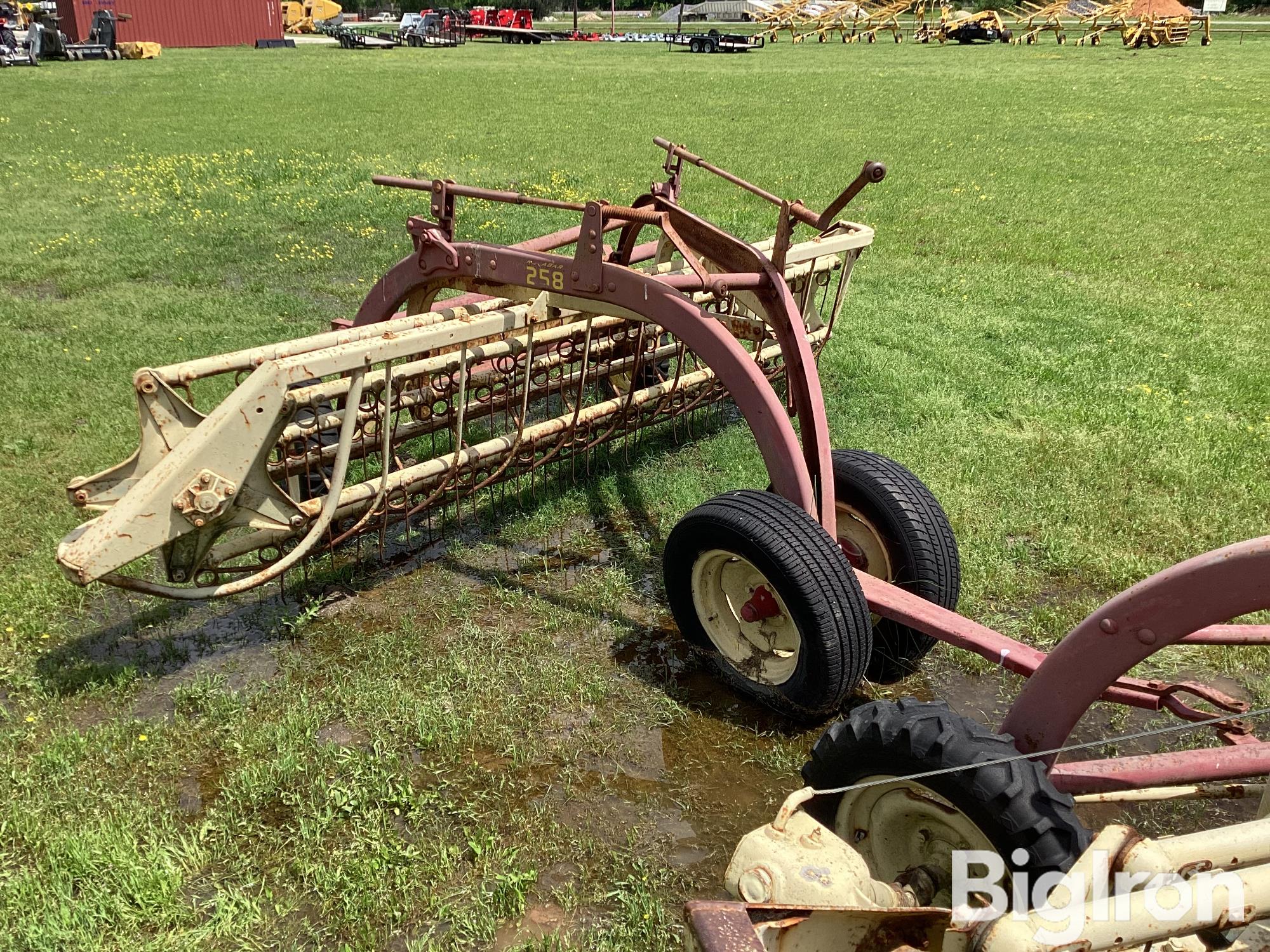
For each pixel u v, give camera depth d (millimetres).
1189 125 20766
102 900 2758
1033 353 7328
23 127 19188
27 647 3928
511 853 2979
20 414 5926
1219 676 3969
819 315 6031
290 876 2908
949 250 10695
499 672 3850
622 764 3414
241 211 11945
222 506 3383
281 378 3352
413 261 4504
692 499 5246
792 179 15016
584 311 3961
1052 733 2547
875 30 56312
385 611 4277
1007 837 2305
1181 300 8875
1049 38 54312
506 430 5789
